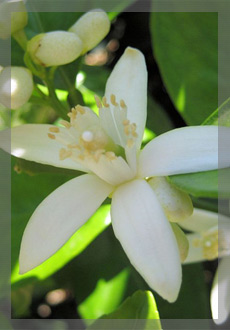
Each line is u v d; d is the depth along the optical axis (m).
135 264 0.12
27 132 0.14
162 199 0.13
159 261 0.12
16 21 0.14
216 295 0.16
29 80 0.14
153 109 0.18
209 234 0.16
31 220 0.13
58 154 0.13
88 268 0.17
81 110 0.13
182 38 0.17
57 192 0.13
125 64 0.14
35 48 0.14
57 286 0.17
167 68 0.17
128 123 0.13
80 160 0.13
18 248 0.15
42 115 0.18
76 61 0.16
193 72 0.17
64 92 0.17
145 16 0.20
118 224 0.12
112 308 0.17
